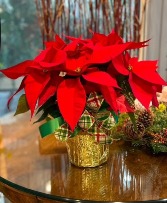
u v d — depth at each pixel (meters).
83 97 1.07
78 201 1.01
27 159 1.32
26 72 1.13
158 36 2.50
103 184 1.12
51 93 1.09
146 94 1.10
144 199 1.02
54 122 1.14
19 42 3.32
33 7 3.21
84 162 1.22
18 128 1.69
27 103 1.14
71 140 1.21
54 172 1.21
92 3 2.26
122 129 1.39
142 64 1.15
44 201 1.10
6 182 1.15
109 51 1.08
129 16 2.26
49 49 1.12
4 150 1.42
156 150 1.29
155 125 1.33
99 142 1.19
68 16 2.30
